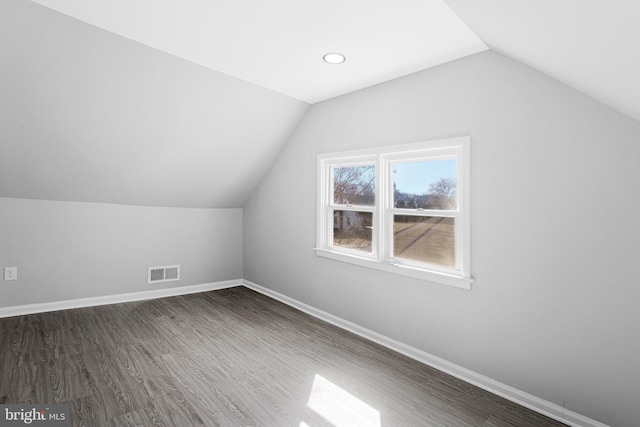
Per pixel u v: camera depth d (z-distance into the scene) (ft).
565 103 6.77
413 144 9.44
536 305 7.24
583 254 6.62
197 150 12.65
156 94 10.09
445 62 8.79
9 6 7.14
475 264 8.20
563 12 3.83
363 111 11.00
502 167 7.69
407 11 6.66
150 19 7.36
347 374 8.57
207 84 10.38
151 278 14.78
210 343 10.25
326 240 12.71
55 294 12.78
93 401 7.20
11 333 10.52
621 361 6.23
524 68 7.32
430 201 9.46
